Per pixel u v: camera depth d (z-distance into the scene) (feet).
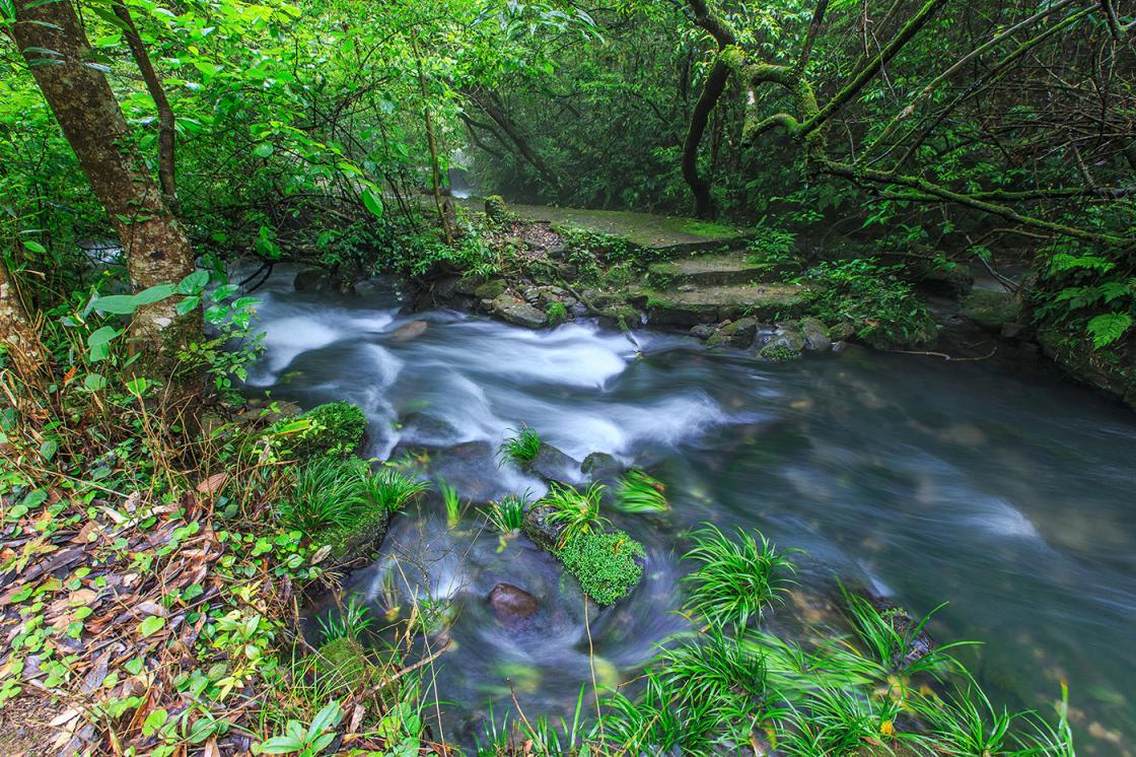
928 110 20.06
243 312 10.33
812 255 29.45
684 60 33.37
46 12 8.58
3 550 8.39
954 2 21.45
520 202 53.57
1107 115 15.21
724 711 8.22
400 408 18.30
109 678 6.75
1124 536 12.98
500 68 23.29
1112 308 17.84
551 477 14.60
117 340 11.76
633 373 21.77
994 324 22.25
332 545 11.07
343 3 17.97
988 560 12.19
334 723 6.48
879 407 19.12
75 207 15.30
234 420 14.11
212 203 18.80
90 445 10.14
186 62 13.52
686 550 12.26
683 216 36.86
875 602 10.89
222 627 7.61
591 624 10.77
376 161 21.75
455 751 7.88
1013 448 16.66
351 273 28.89
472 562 11.98
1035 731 8.44
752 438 17.44
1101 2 11.12
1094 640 10.11
